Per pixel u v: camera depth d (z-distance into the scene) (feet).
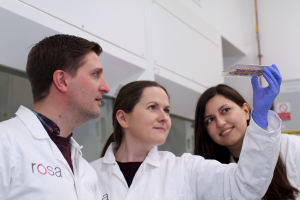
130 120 4.49
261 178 3.56
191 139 10.73
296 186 5.13
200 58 9.32
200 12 10.30
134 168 4.58
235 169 3.82
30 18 4.46
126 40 6.34
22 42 4.76
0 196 2.69
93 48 3.76
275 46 12.03
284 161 5.32
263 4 12.51
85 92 3.46
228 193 3.77
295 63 11.58
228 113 5.53
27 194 2.83
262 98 3.57
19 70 5.52
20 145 2.98
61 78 3.41
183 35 8.62
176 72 7.99
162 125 4.36
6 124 3.13
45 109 3.44
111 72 6.42
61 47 3.46
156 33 7.41
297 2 11.85
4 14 4.23
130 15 6.60
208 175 4.07
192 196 4.22
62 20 4.95
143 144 4.49
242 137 5.54
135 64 6.50
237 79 12.22
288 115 10.34
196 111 6.07
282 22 12.03
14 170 2.84
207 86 9.46
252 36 12.61
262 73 3.66
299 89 10.34
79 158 3.86
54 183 3.03
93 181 3.77
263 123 3.56
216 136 5.66
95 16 5.61
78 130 6.54
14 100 5.50
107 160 4.66
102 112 7.13
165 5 7.99
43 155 3.13
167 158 4.83
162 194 4.24
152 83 4.70
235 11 12.42
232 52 12.39
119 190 4.33
